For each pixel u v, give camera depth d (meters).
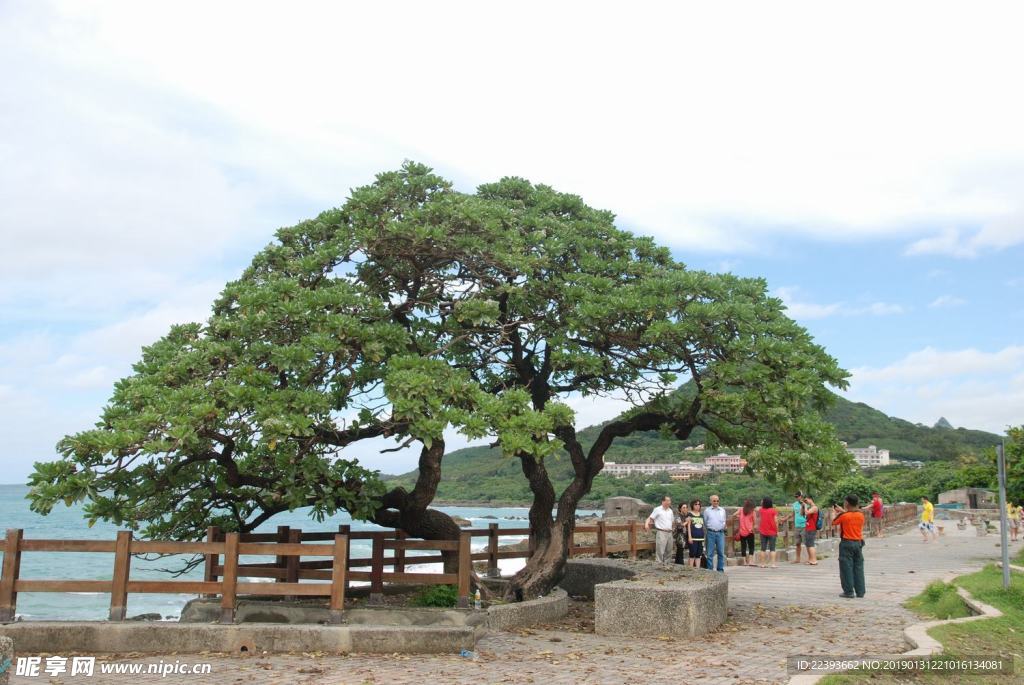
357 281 13.09
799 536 22.34
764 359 11.84
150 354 12.41
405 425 11.13
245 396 10.22
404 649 9.63
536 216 14.15
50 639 9.47
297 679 8.05
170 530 12.80
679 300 12.33
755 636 10.84
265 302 11.47
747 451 12.12
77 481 9.52
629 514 30.50
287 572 11.97
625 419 14.62
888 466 102.75
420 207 12.61
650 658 9.33
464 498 90.81
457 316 12.54
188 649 9.54
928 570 19.12
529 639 10.80
